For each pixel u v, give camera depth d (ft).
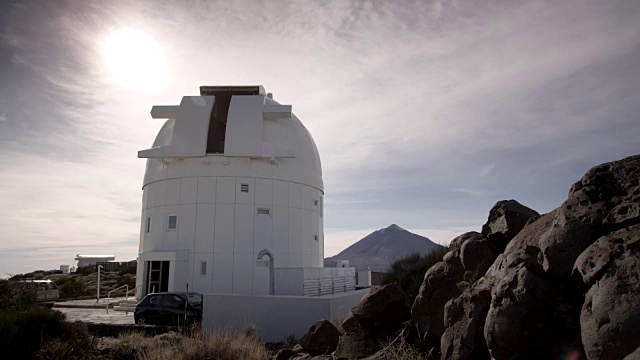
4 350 29.43
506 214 21.79
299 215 78.64
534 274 14.61
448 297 21.01
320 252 84.17
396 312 26.22
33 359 29.60
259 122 76.28
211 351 30.96
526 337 14.19
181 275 70.49
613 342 11.09
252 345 32.32
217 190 73.67
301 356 27.58
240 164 74.90
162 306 53.26
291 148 80.33
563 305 14.01
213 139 81.46
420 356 20.61
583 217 14.76
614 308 11.39
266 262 73.26
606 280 12.05
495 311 15.07
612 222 13.83
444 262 22.25
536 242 17.17
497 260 18.28
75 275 158.30
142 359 31.71
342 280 79.20
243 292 70.90
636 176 15.21
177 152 74.08
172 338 38.50
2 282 48.21
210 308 46.55
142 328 49.52
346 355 25.02
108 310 71.97
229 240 72.18
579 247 14.26
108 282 127.44
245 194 74.18
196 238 72.33
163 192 76.18
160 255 71.67
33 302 49.52
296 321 44.62
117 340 38.73
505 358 14.57
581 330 12.31
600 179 15.89
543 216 19.10
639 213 13.30
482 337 17.20
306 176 81.05
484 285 17.80
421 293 22.30
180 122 76.18
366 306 26.58
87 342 35.73
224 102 84.69
